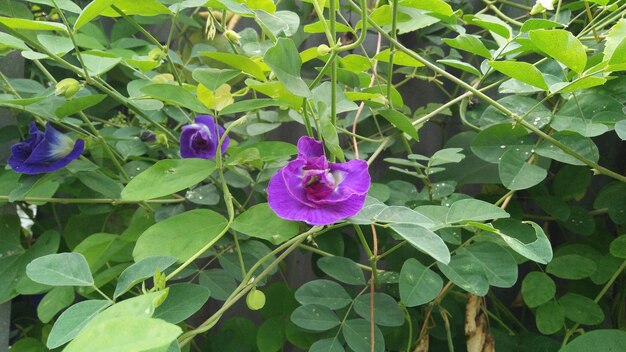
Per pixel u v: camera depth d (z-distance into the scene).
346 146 0.33
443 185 0.26
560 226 0.29
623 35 0.19
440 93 0.36
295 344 0.25
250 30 0.25
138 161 0.28
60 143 0.24
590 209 0.31
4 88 0.26
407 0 0.24
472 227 0.22
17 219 0.26
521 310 0.31
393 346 0.25
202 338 0.33
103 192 0.25
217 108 0.22
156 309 0.16
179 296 0.16
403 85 0.36
